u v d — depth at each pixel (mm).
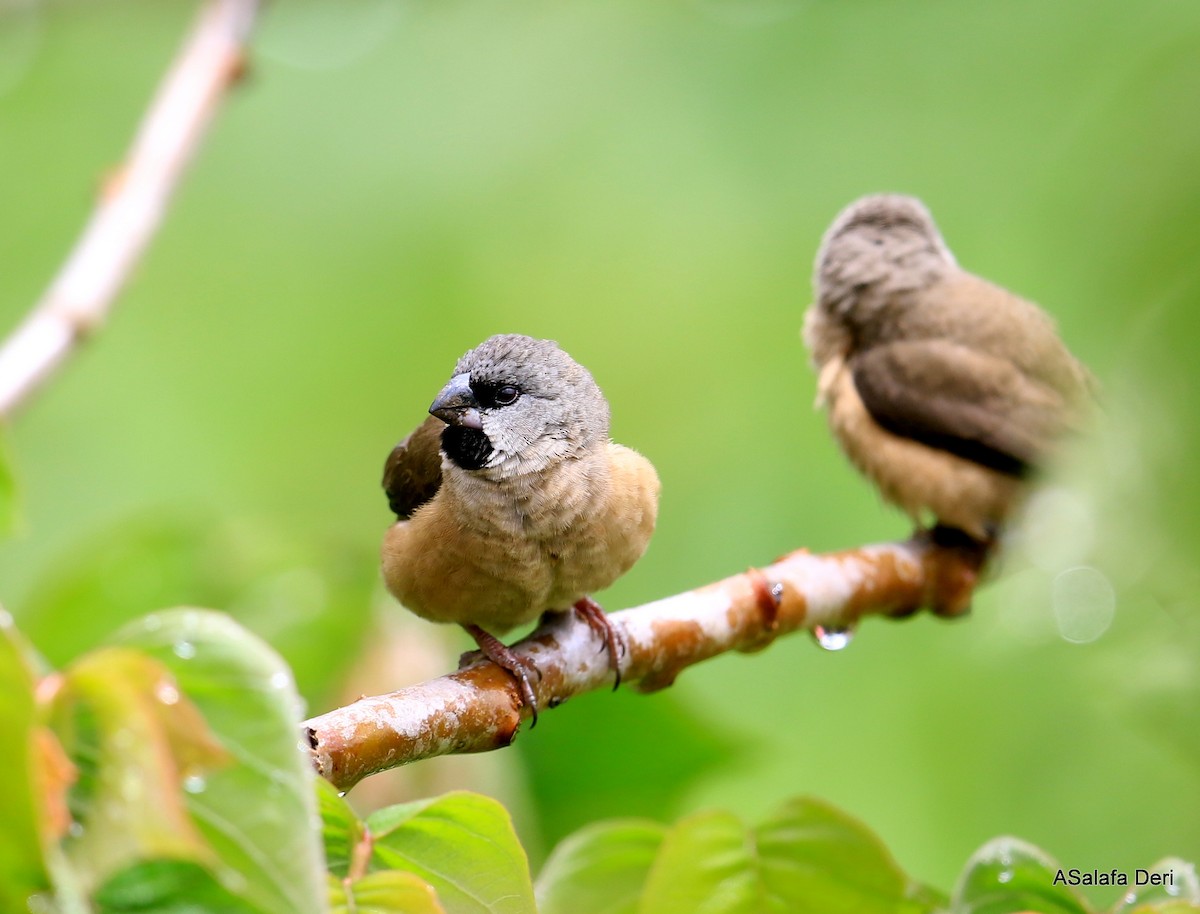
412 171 14258
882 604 8883
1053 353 10758
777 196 13484
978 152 12875
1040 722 10570
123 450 13234
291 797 3537
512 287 13695
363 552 9617
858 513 12594
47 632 9430
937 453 10562
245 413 13562
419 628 9086
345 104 14609
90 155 14812
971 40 13180
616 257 13609
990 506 10141
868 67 13609
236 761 3539
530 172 14047
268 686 3617
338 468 13375
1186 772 9922
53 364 8773
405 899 4297
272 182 14312
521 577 7832
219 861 3473
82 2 14086
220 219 14227
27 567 12797
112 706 3438
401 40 14820
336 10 14883
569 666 7270
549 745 8992
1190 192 4434
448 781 8039
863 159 13344
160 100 9914
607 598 12477
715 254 13516
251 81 10242
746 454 12984
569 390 8062
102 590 9492
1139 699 6230
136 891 3639
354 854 4652
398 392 13641
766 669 11930
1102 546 4309
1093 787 10227
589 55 14430
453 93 14562
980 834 10477
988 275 12430
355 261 14047
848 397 11141
